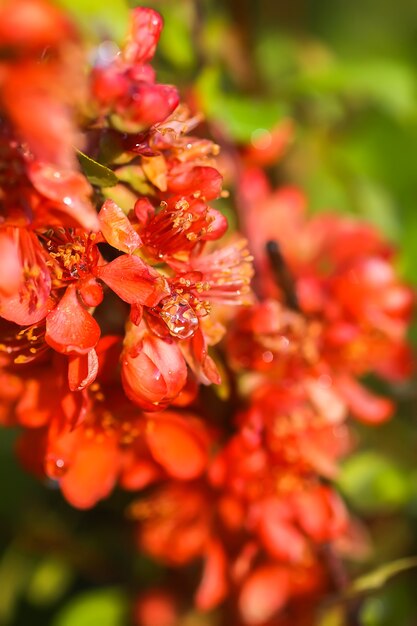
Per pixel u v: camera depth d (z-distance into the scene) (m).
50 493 0.49
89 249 0.35
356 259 0.45
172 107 0.35
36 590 0.48
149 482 0.42
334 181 0.55
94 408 0.39
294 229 0.46
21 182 0.33
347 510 0.48
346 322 0.43
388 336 0.44
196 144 0.37
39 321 0.36
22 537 0.49
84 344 0.34
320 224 0.47
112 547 0.49
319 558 0.44
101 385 0.38
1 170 0.33
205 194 0.36
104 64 0.34
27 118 0.32
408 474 0.48
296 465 0.42
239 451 0.40
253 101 0.48
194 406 0.40
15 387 0.38
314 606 0.45
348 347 0.44
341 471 0.47
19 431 0.50
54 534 0.49
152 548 0.44
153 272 0.35
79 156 0.34
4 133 0.33
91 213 0.33
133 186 0.36
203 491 0.44
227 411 0.41
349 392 0.44
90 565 0.49
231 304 0.38
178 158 0.36
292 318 0.42
